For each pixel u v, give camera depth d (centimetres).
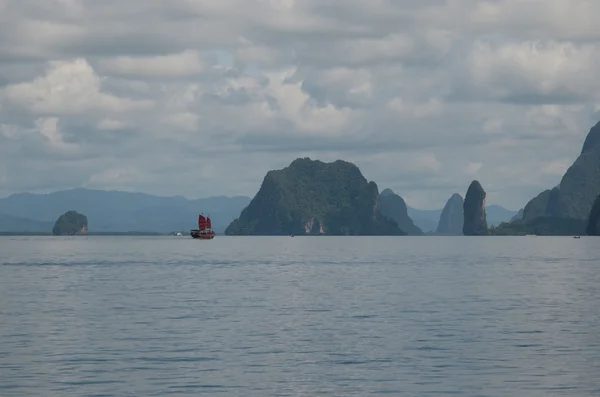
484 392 3359
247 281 9738
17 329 5175
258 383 3541
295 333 4997
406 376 3675
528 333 4969
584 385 3472
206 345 4525
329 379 3622
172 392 3372
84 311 6244
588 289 8288
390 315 5953
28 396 3288
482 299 7219
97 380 3588
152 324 5428
